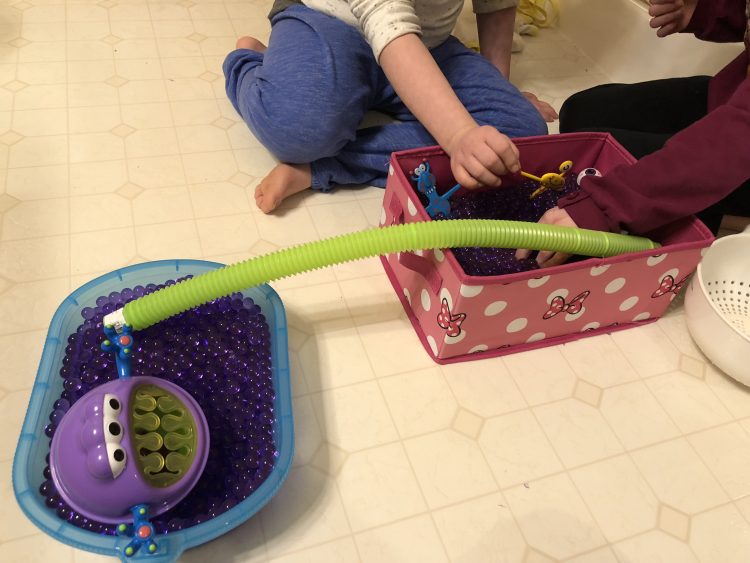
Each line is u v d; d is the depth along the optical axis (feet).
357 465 2.12
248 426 2.02
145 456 1.67
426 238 2.06
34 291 2.45
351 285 2.69
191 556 1.85
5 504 1.90
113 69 3.59
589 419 2.37
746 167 2.27
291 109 2.75
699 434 2.39
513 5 3.60
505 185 2.85
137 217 2.80
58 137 3.11
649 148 2.97
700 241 2.37
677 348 2.68
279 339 2.21
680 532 2.12
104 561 1.83
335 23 2.95
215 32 4.05
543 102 3.83
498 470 2.18
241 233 2.82
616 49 4.30
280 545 1.91
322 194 3.11
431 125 2.48
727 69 3.01
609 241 2.28
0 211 2.71
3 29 3.71
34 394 1.90
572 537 2.06
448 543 1.98
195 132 3.29
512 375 2.46
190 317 2.25
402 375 2.39
